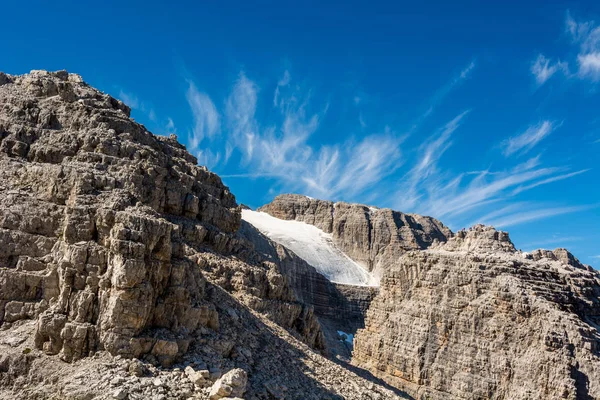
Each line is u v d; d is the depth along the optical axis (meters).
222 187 56.28
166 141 56.50
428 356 68.00
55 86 37.41
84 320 24.58
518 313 62.53
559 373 55.41
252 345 31.73
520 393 57.75
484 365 62.69
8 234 27.84
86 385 22.09
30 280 26.75
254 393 25.89
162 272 26.88
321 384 31.36
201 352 26.86
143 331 25.19
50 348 24.08
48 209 28.89
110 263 25.27
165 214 43.53
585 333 58.31
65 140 33.12
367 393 32.94
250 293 45.72
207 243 49.12
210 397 23.31
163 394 22.78
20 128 33.31
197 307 28.44
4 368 23.42
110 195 28.56
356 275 185.62
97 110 36.38
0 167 31.17
